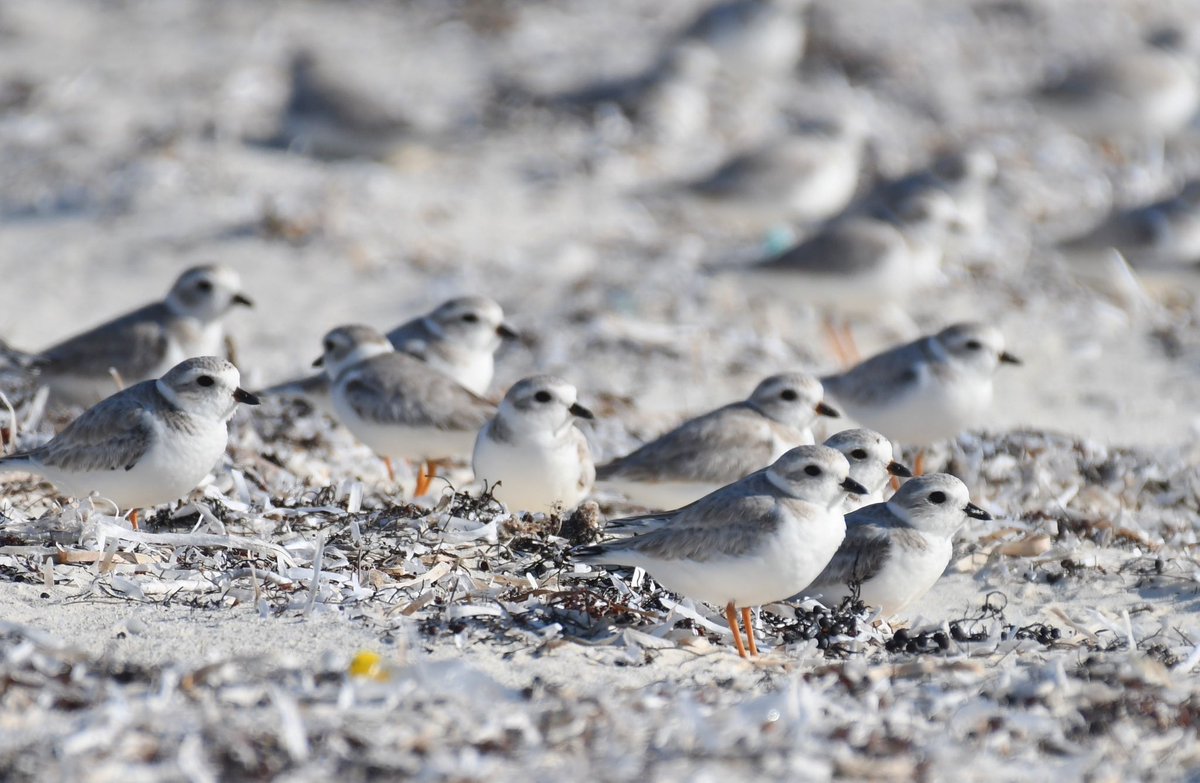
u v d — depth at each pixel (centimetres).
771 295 2134
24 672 816
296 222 2236
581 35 3597
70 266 2123
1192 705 874
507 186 2578
